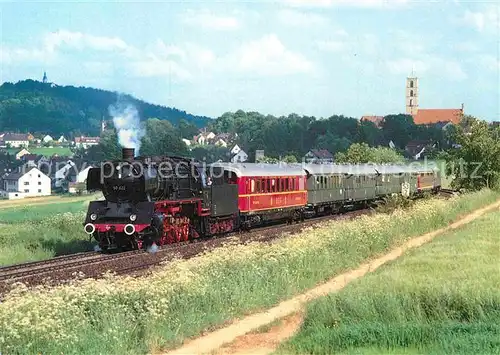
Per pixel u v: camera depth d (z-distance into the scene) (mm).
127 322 15547
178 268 19047
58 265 24500
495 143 68625
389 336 15172
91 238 32031
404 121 184000
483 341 14234
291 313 18797
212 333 16984
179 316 16891
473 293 17625
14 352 13453
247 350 15398
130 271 23375
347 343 15086
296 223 43188
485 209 54938
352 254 28188
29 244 31641
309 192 45875
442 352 13820
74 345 13922
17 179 147000
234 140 168500
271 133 163750
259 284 20672
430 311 17312
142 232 28625
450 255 25719
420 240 35500
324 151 150125
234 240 31297
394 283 19297
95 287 16625
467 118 70375
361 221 33656
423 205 44219
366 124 175625
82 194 128750
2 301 17078
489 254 26094
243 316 18766
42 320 14258
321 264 24922
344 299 17688
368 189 56188
